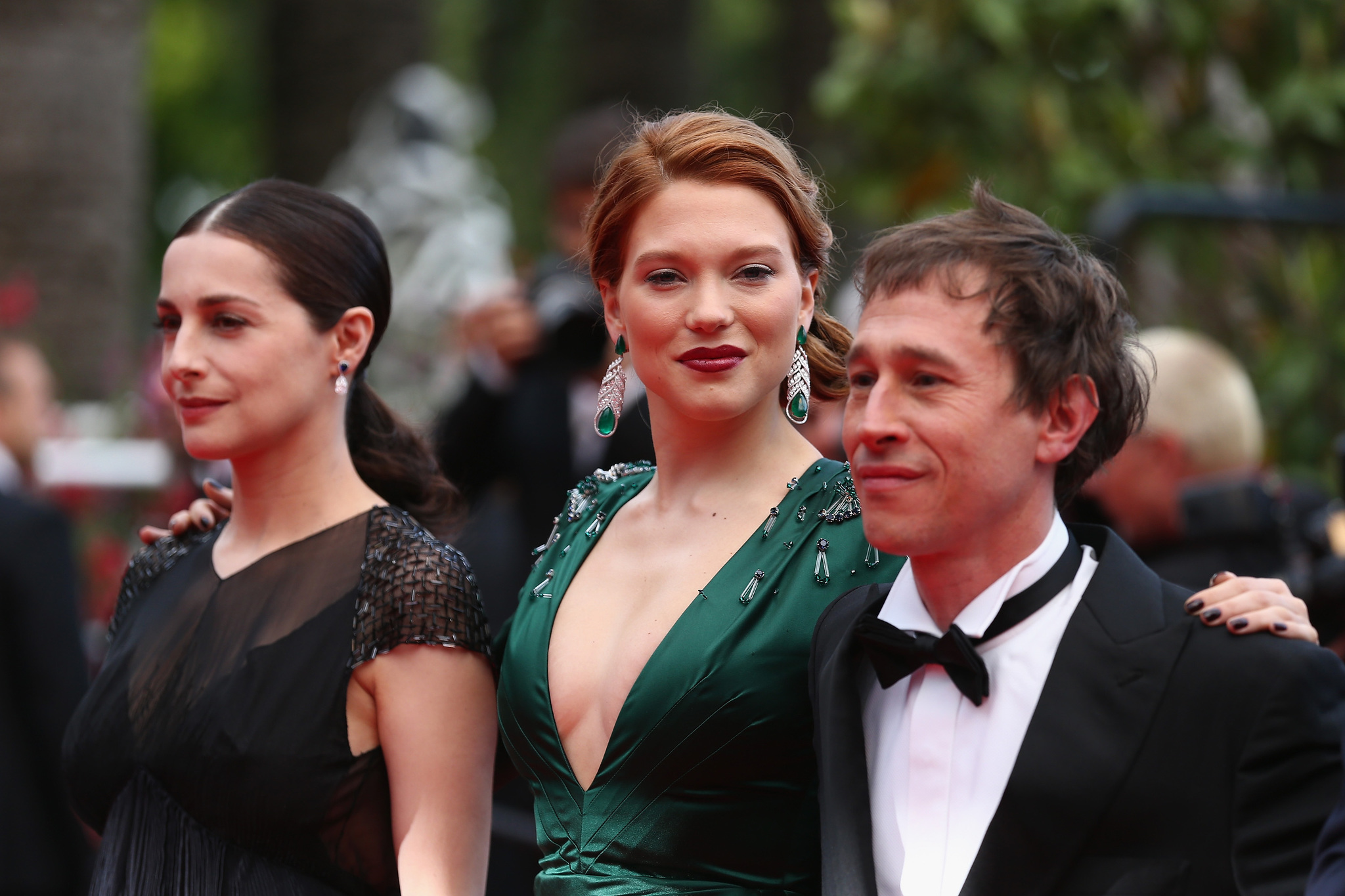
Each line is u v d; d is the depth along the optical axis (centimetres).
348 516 920
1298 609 663
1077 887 632
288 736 855
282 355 885
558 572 870
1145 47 2036
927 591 696
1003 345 658
